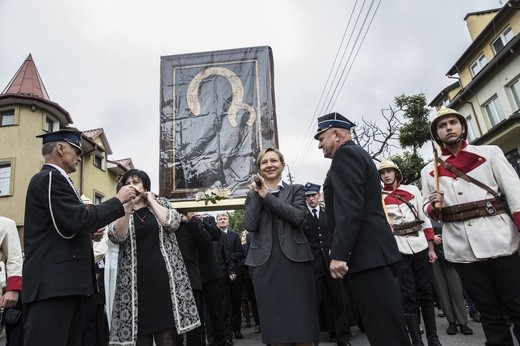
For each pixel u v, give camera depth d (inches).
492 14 687.7
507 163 105.5
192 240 174.9
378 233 93.8
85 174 728.3
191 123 188.4
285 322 105.7
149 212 127.9
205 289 184.7
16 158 613.6
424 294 165.0
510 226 102.7
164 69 196.7
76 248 97.7
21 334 137.4
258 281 112.7
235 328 245.3
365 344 186.7
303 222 115.2
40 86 752.3
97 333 162.6
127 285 115.8
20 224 592.7
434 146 119.7
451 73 714.8
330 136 110.7
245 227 119.6
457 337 181.5
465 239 106.9
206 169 181.8
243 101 189.2
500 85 568.4
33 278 92.6
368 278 92.0
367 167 98.6
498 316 103.7
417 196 181.6
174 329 119.3
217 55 196.4
